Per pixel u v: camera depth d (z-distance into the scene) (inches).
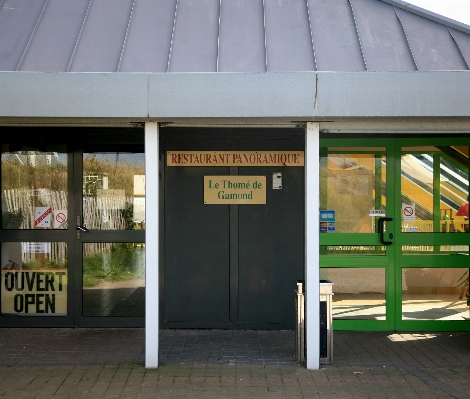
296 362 230.5
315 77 204.2
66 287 287.0
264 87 204.5
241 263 282.2
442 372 219.8
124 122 219.3
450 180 276.4
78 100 204.4
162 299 282.2
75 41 239.0
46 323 284.8
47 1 263.9
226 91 204.5
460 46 241.3
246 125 224.5
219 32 247.3
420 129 228.7
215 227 282.4
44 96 203.8
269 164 281.3
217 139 281.4
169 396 193.8
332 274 278.5
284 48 238.8
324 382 207.8
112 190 287.1
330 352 228.4
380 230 275.7
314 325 221.0
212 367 224.4
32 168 286.4
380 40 244.8
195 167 282.0
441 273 277.3
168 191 282.0
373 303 277.9
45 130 284.5
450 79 204.2
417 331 277.1
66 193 286.4
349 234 276.8
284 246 282.4
